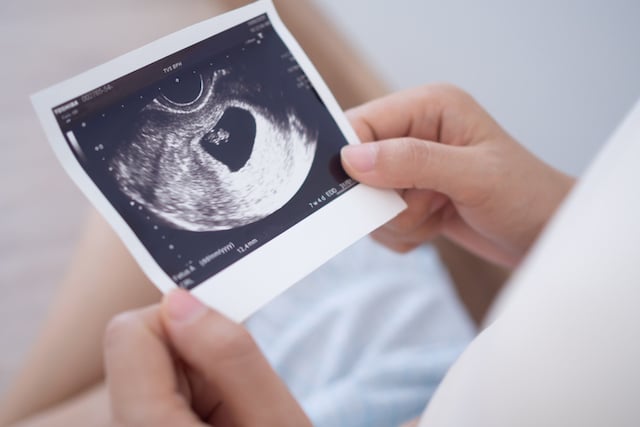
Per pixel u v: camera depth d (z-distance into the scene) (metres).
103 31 1.52
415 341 0.84
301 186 0.48
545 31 0.74
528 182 0.58
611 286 0.27
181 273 0.43
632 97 0.70
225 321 0.38
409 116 0.61
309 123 0.50
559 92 0.78
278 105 0.50
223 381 0.39
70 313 0.82
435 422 0.34
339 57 0.97
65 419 0.73
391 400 0.75
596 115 0.76
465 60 0.87
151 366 0.38
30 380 0.80
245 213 0.46
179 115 0.46
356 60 1.00
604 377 0.26
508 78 0.83
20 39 1.54
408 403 0.75
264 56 0.50
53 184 1.38
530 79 0.80
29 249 1.31
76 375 0.80
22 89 1.47
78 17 1.58
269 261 0.45
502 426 0.28
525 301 0.31
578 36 0.71
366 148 0.49
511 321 0.31
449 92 0.61
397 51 0.96
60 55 1.52
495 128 0.60
